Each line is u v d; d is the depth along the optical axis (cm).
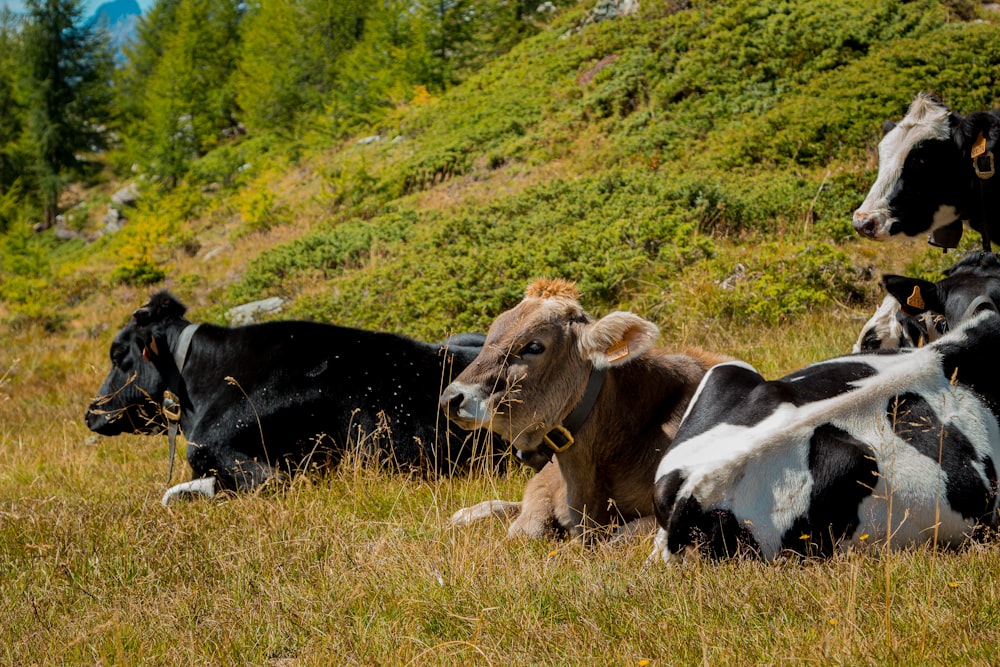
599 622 440
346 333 798
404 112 3416
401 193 2580
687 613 426
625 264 1378
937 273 1159
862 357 517
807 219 1441
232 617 487
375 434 761
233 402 788
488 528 604
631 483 578
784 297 1188
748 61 2186
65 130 6719
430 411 767
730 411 495
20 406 1499
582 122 2400
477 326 1360
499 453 757
